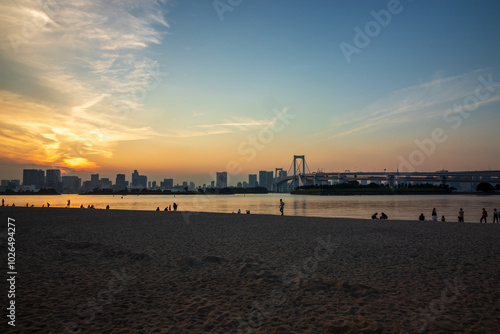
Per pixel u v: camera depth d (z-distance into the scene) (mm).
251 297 5879
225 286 6578
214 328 4504
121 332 4348
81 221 21031
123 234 14766
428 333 4305
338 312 5098
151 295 5988
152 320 4789
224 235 14633
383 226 18500
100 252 10156
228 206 72875
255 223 20531
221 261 8922
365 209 56812
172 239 13312
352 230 16500
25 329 4375
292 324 4645
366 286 6281
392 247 11227
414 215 41594
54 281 6824
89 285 6590
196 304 5504
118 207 67000
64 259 9039
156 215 26828
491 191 178375
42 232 15062
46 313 5008
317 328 4492
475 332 4336
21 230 15883
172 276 7348
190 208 63156
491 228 17266
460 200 104375
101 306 5371
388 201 98000
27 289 6223
